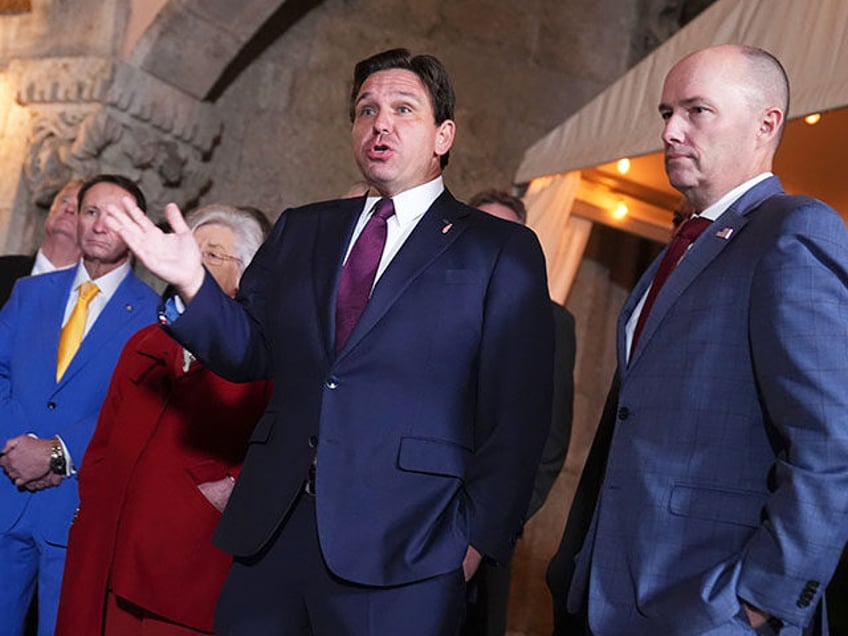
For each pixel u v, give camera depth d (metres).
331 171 7.61
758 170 2.35
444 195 2.60
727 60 2.35
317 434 2.39
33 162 6.91
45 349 4.03
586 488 2.62
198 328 2.39
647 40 8.31
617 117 5.67
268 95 7.47
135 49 6.78
